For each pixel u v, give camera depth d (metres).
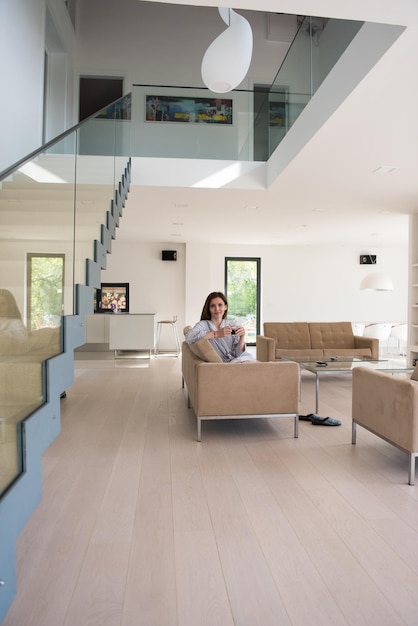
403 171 5.29
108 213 4.64
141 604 1.67
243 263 12.01
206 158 6.31
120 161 5.54
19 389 1.87
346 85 3.39
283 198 6.72
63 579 1.83
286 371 3.86
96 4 8.69
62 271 2.77
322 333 8.11
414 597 1.72
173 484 2.84
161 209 7.52
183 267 11.42
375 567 1.92
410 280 7.71
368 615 1.62
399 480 2.92
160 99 6.34
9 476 1.69
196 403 3.82
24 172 2.33
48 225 2.62
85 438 3.86
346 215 7.95
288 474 3.02
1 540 1.46
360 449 3.57
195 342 4.28
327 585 1.79
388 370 5.04
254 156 6.34
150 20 8.80
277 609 1.65
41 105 5.80
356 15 2.35
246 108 6.41
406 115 3.70
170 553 2.03
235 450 3.53
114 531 2.23
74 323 2.78
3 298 1.88
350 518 2.38
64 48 7.85
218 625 1.56
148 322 8.71
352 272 12.16
